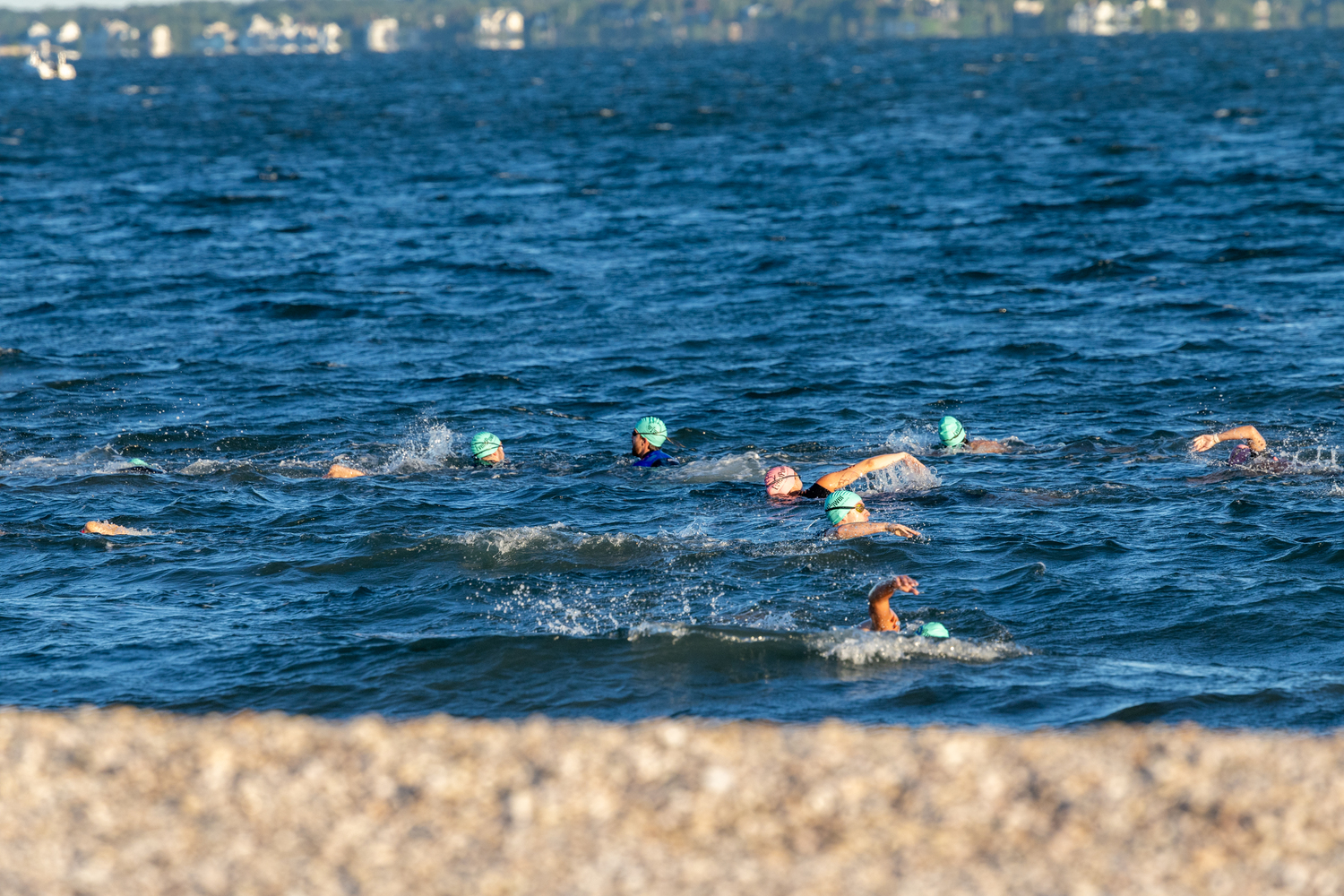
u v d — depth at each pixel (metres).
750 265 111.81
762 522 50.25
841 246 120.00
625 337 87.75
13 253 123.94
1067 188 152.12
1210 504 50.75
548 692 35.47
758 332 87.94
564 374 78.25
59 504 54.19
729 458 59.72
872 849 21.73
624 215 143.50
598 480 57.09
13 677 36.50
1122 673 35.97
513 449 63.25
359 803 23.41
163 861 21.67
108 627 40.44
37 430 67.56
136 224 142.75
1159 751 25.05
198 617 41.31
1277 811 22.73
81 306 99.50
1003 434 64.06
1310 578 42.62
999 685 35.19
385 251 123.88
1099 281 100.75
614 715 34.03
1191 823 22.41
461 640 38.75
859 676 35.97
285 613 41.72
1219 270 103.31
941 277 104.31
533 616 41.00
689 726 27.92
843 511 49.38
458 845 22.00
